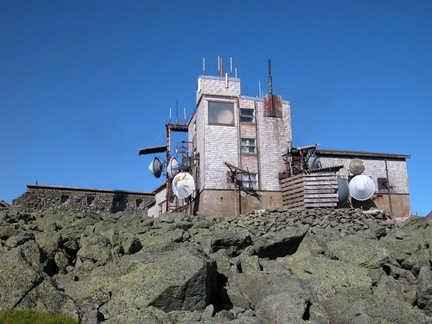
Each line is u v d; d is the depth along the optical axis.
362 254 13.77
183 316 10.08
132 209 39.06
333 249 14.30
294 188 24.03
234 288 12.49
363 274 12.29
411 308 11.04
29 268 10.87
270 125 26.09
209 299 11.47
